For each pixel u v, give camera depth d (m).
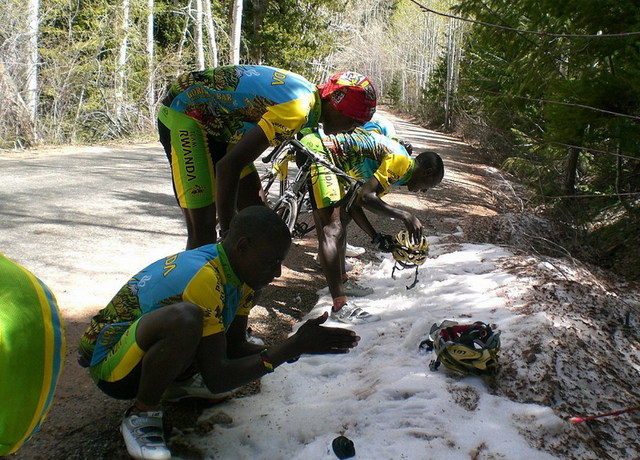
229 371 2.38
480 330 3.10
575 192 7.88
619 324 3.92
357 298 4.48
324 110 3.14
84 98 15.84
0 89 12.28
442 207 8.83
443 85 33.22
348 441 2.57
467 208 8.94
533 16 6.50
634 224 6.62
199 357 2.40
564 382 3.11
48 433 2.66
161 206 7.20
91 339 2.55
